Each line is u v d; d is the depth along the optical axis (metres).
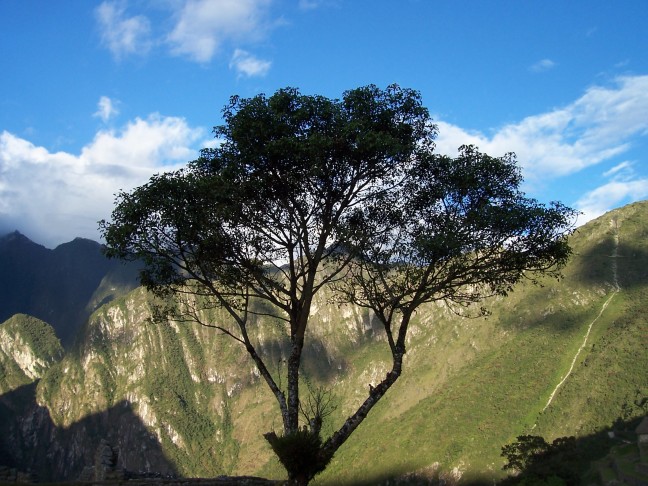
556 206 17.02
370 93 18.59
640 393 93.69
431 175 18.89
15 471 25.11
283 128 17.89
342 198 18.81
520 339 156.38
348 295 19.66
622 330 126.31
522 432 113.31
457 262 17.45
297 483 16.30
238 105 18.44
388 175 18.95
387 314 19.92
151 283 19.17
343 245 18.62
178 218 17.36
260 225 18.81
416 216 19.08
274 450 16.50
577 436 94.88
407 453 130.88
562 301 158.50
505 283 18.52
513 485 59.28
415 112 18.75
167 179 17.36
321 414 17.78
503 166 17.78
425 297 18.17
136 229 17.64
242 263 18.98
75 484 23.61
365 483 129.12
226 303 19.55
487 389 141.00
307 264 19.25
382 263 18.61
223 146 18.30
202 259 18.59
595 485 55.25
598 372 113.44
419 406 158.62
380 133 17.44
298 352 18.62
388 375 18.00
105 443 26.55
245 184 17.80
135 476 25.88
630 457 60.09
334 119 18.05
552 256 17.67
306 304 19.02
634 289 146.25
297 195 18.77
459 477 111.50
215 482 24.53
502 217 16.58
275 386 18.47
